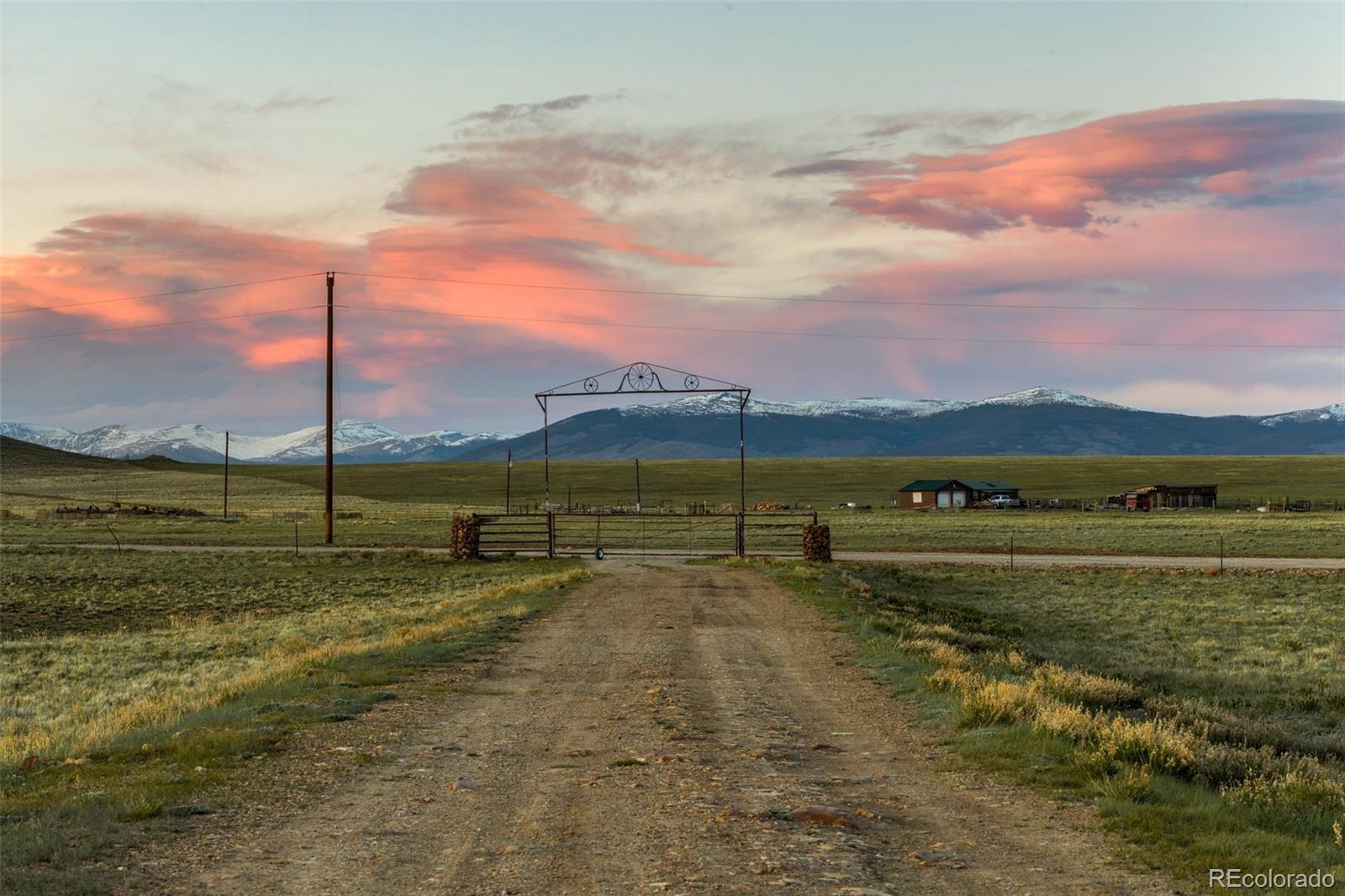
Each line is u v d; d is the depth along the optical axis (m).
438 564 60.16
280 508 145.50
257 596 48.97
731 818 10.45
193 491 192.12
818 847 9.43
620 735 14.98
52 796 11.07
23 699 25.16
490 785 11.94
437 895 8.16
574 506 155.88
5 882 8.16
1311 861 9.13
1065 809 10.95
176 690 24.00
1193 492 147.75
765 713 16.95
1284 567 59.38
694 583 43.12
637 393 59.28
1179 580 53.94
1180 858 9.16
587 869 8.80
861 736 15.08
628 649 24.86
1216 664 30.78
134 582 53.66
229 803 11.00
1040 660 27.95
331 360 74.62
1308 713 22.95
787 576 46.25
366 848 9.43
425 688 19.14
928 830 10.13
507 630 28.31
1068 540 84.38
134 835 9.66
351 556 63.72
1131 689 20.38
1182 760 12.77
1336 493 191.00
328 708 16.88
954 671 19.81
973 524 105.44
